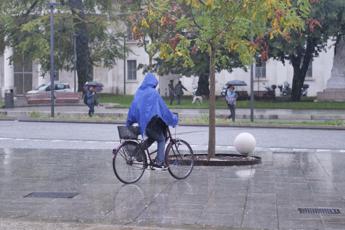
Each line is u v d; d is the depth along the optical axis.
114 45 63.12
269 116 42.34
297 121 38.94
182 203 12.20
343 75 58.22
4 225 10.38
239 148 19.47
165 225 10.40
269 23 20.03
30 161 18.97
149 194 13.16
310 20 21.36
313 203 12.30
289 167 17.75
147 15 18.78
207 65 53.41
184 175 15.33
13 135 30.36
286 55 58.00
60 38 57.75
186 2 18.00
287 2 17.30
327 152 22.50
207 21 18.08
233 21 17.97
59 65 61.69
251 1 17.06
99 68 81.38
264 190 13.73
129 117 14.50
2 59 80.00
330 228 10.22
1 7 56.94
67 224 10.45
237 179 15.34
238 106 52.62
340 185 14.50
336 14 49.78
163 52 18.38
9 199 12.66
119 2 57.53
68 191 13.57
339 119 40.31
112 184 14.47
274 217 11.02
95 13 60.28
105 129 34.09
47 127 35.59
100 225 10.36
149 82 14.52
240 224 10.48
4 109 51.22
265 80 76.31
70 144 26.03
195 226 10.34
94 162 18.66
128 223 10.55
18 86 80.94
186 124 36.53
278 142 27.47
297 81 60.38
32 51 57.00
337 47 57.94
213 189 13.81
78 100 56.47
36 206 11.95
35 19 56.00
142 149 14.68
